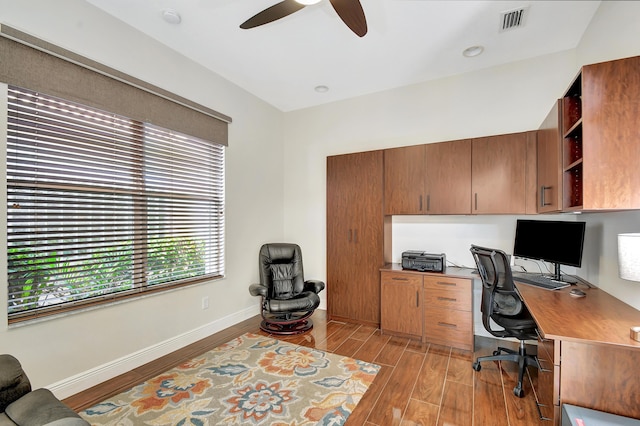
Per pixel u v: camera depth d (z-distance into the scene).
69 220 2.13
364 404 2.04
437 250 3.52
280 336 3.22
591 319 1.65
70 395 2.10
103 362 2.30
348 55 3.01
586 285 2.44
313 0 1.82
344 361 2.65
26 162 1.93
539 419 1.88
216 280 3.31
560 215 2.93
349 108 4.06
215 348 2.91
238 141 3.65
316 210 4.31
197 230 3.14
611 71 1.51
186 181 3.01
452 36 2.69
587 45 2.55
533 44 2.81
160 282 2.76
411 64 3.18
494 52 2.96
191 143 3.07
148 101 2.62
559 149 1.96
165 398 2.09
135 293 2.52
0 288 1.81
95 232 2.28
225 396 2.12
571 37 2.69
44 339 1.98
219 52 2.94
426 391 2.20
